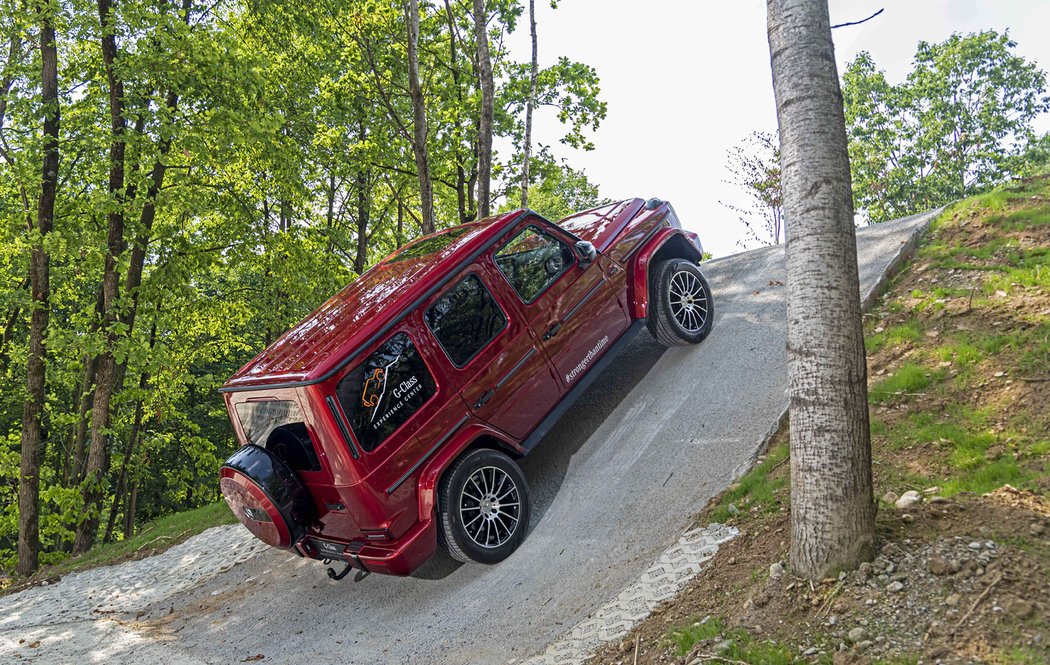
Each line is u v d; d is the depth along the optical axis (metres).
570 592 4.95
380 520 5.05
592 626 4.41
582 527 5.66
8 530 14.59
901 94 46.81
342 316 5.66
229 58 14.66
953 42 46.09
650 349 7.93
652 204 7.53
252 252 18.22
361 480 4.94
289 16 17.89
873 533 3.74
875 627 3.27
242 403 5.64
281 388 5.04
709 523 4.94
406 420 5.19
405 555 5.09
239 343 23.89
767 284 8.48
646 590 4.51
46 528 13.38
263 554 8.45
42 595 9.46
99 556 11.24
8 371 23.83
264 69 16.55
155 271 16.30
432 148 20.23
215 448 24.30
